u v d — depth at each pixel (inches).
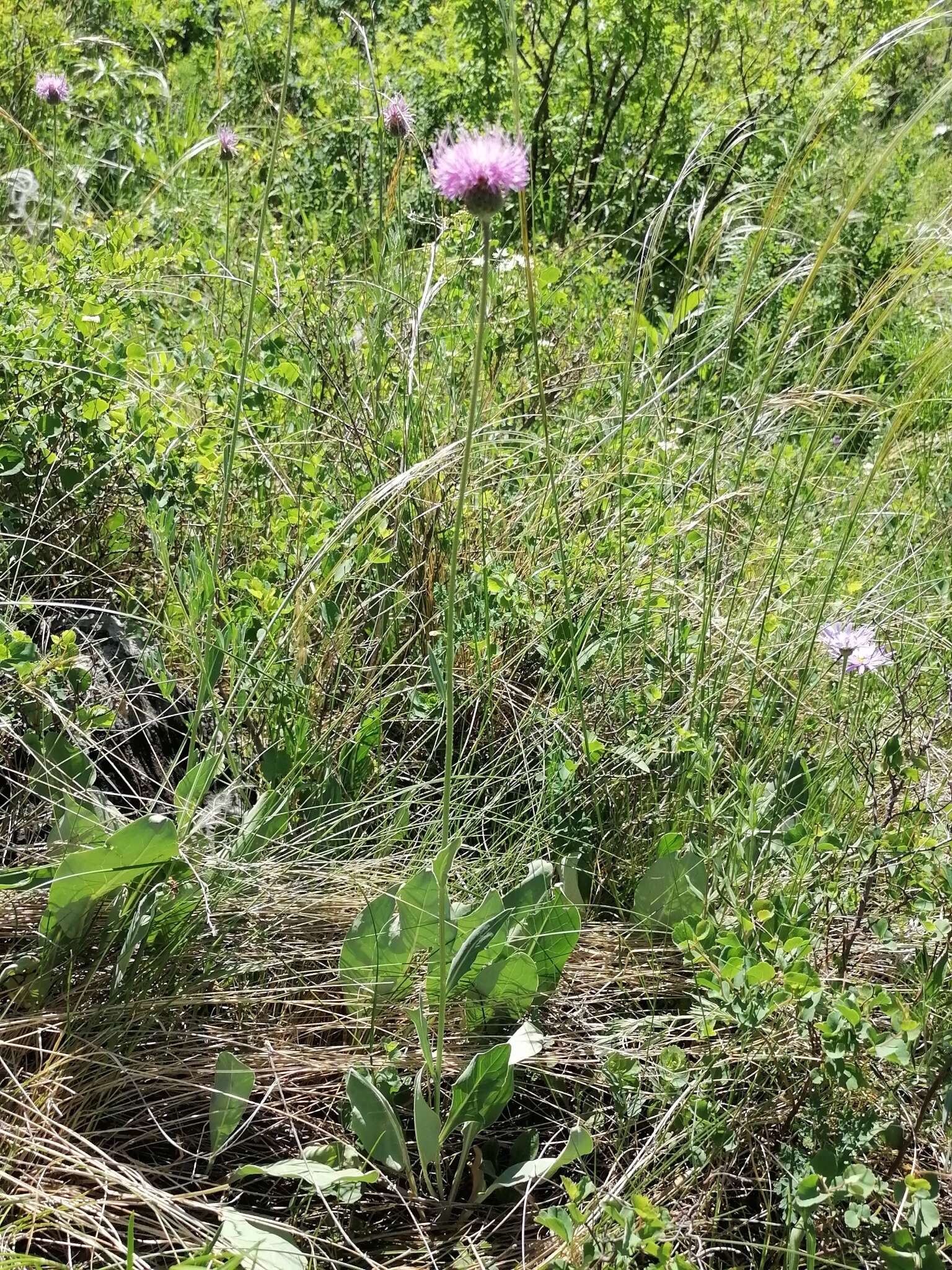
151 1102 77.2
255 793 105.1
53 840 80.4
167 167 217.3
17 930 82.4
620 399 147.3
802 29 272.7
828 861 98.6
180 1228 69.8
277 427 131.6
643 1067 85.1
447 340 146.6
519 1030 82.7
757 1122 81.0
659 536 127.0
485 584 113.1
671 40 264.4
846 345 198.4
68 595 110.0
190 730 92.7
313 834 97.3
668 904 94.5
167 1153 76.6
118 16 292.7
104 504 115.7
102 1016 78.1
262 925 88.0
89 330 119.2
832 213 241.3
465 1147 77.1
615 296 204.4
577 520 132.5
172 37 304.5
